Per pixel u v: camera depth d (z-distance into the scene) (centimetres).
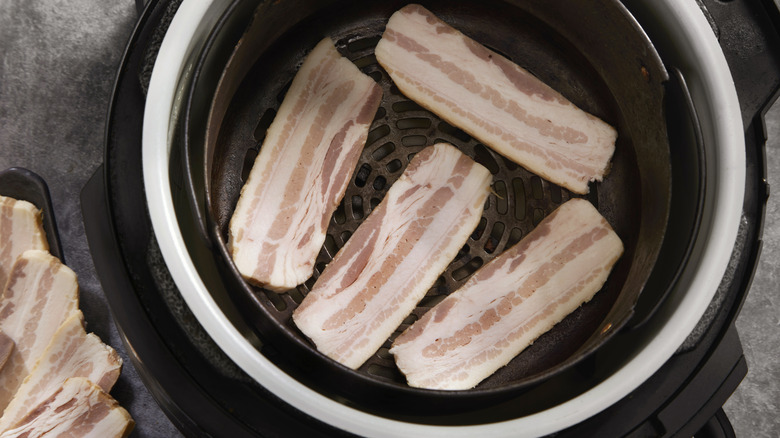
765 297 68
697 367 54
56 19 68
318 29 60
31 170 68
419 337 58
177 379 53
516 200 60
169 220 51
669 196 54
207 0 52
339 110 59
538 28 60
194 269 51
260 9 54
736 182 53
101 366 66
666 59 55
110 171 53
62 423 65
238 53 54
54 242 67
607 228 59
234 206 59
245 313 55
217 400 53
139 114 54
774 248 68
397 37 60
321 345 58
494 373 58
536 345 59
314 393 50
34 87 68
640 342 53
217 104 54
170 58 52
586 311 59
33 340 67
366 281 58
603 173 59
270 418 53
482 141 60
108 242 53
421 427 51
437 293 60
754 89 55
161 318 53
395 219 59
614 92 59
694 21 53
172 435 67
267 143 59
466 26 61
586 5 56
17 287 66
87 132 68
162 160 51
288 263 58
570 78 61
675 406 54
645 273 53
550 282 59
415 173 59
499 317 58
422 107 61
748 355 68
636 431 54
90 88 68
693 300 52
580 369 55
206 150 52
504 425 51
